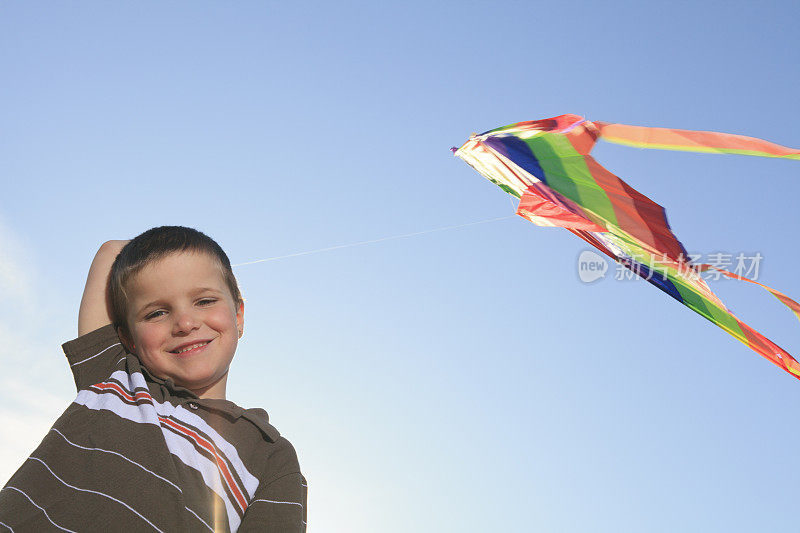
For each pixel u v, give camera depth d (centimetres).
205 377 160
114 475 136
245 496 148
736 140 179
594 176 195
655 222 194
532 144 200
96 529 129
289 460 158
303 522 152
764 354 205
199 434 148
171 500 135
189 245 167
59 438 142
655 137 189
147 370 161
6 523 127
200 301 163
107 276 183
